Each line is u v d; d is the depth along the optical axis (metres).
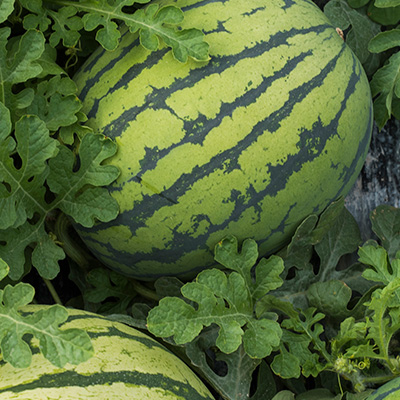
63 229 1.36
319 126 1.28
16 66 1.26
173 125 1.26
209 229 1.29
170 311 1.26
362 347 1.28
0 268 1.20
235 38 1.28
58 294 1.45
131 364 1.22
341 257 1.47
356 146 1.32
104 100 1.29
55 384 1.18
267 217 1.29
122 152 1.27
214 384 1.32
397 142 1.49
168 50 1.28
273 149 1.27
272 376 1.36
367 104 1.33
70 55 1.38
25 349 1.18
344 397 1.35
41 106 1.29
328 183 1.31
